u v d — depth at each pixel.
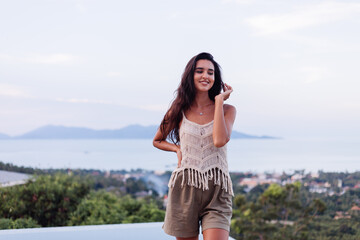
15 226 4.96
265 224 5.66
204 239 2.01
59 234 3.41
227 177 2.08
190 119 2.12
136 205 5.79
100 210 5.48
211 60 2.16
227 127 2.05
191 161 2.05
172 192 2.10
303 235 5.38
